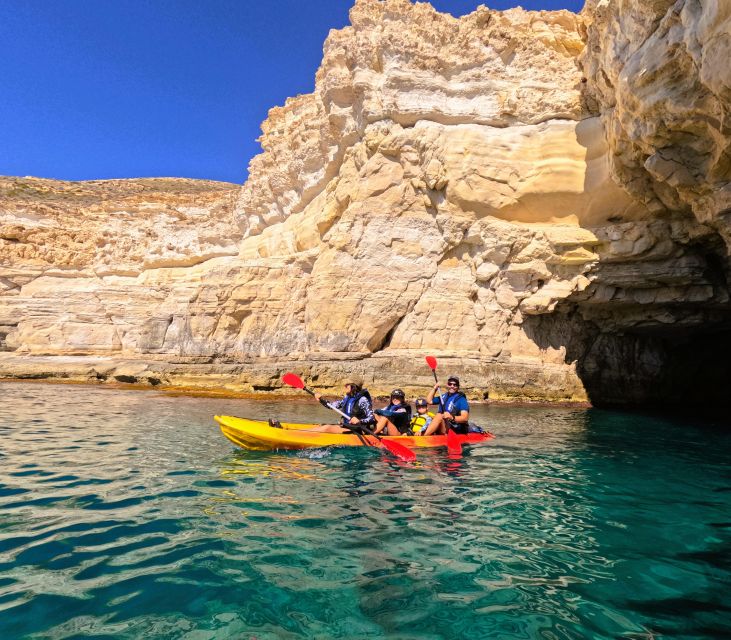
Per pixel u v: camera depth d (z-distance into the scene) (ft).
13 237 95.14
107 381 72.43
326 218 65.36
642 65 31.48
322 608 9.09
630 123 36.35
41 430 28.19
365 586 9.96
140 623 8.45
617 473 20.97
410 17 61.62
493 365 55.16
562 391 55.77
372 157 60.18
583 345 59.00
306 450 22.86
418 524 13.55
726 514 15.26
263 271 70.90
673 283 50.42
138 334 88.38
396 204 59.72
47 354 85.51
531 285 56.03
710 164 33.50
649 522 14.35
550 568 11.05
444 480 18.47
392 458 21.91
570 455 24.90
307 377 57.62
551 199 54.54
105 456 21.22
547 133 54.95
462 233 58.44
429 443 25.14
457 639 8.23
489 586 10.12
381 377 55.77
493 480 18.78
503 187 56.03
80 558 10.91
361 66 61.16
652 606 9.53
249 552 11.44
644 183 44.21
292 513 14.19
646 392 60.49
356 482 17.75
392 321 59.26
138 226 101.04
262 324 70.08
